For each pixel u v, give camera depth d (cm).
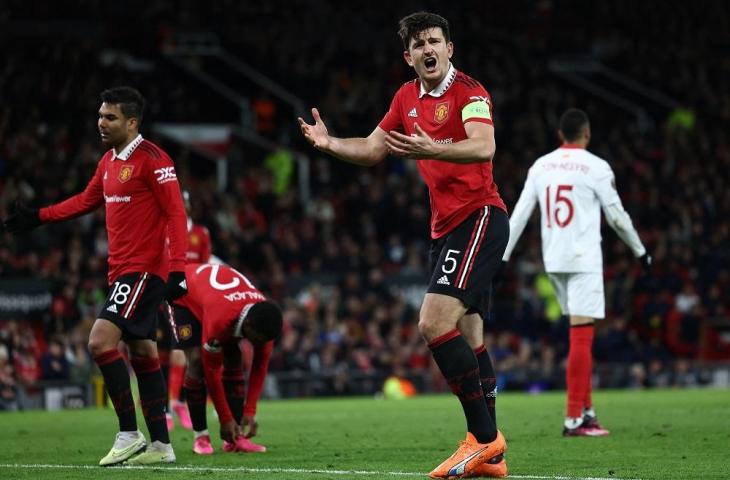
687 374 6359
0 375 4703
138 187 2097
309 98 9669
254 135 9019
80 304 5494
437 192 1812
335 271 6731
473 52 9925
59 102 7581
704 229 8088
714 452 2206
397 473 1852
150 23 9575
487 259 1772
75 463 2125
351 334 6128
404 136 1609
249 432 2414
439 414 3772
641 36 11875
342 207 7512
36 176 6328
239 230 6825
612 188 2712
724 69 11200
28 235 5972
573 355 2648
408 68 9675
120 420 2080
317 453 2294
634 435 2617
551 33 11700
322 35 10444
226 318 2253
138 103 2116
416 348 6144
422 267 7038
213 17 10244
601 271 2705
